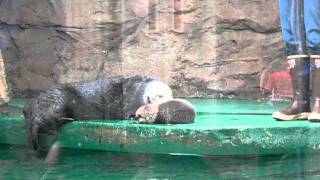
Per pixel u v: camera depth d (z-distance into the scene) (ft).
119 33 51.72
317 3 27.91
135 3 52.95
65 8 50.21
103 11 51.60
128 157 24.76
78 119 29.19
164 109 26.99
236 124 26.32
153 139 25.68
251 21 53.88
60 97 29.63
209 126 25.64
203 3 55.21
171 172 22.06
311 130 25.64
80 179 21.17
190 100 39.47
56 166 23.25
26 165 23.45
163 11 53.88
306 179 20.67
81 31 50.57
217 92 48.24
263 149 25.17
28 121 28.86
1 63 42.68
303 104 28.12
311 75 28.12
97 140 26.89
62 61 47.06
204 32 54.65
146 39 52.54
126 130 26.27
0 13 46.70
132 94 29.81
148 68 50.83
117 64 49.14
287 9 29.25
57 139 28.02
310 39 28.17
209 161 23.67
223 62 52.70
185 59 53.36
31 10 48.39
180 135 25.18
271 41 52.54
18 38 46.34
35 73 43.55
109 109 29.58
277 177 20.93
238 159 24.22
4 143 28.48
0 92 36.63
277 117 28.35
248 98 45.16
